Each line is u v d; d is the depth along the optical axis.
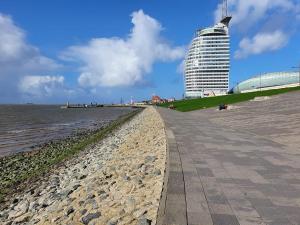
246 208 7.50
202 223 6.62
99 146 28.95
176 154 14.54
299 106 43.91
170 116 50.06
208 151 15.47
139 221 7.08
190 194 8.47
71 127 62.12
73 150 28.62
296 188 9.13
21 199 13.08
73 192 11.64
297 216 7.07
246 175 10.59
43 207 10.92
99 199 9.71
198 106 83.38
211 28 193.12
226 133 23.86
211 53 193.00
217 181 9.80
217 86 193.88
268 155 14.43
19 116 102.44
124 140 29.22
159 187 9.46
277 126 27.20
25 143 38.56
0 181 18.59
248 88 148.38
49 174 18.17
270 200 8.08
